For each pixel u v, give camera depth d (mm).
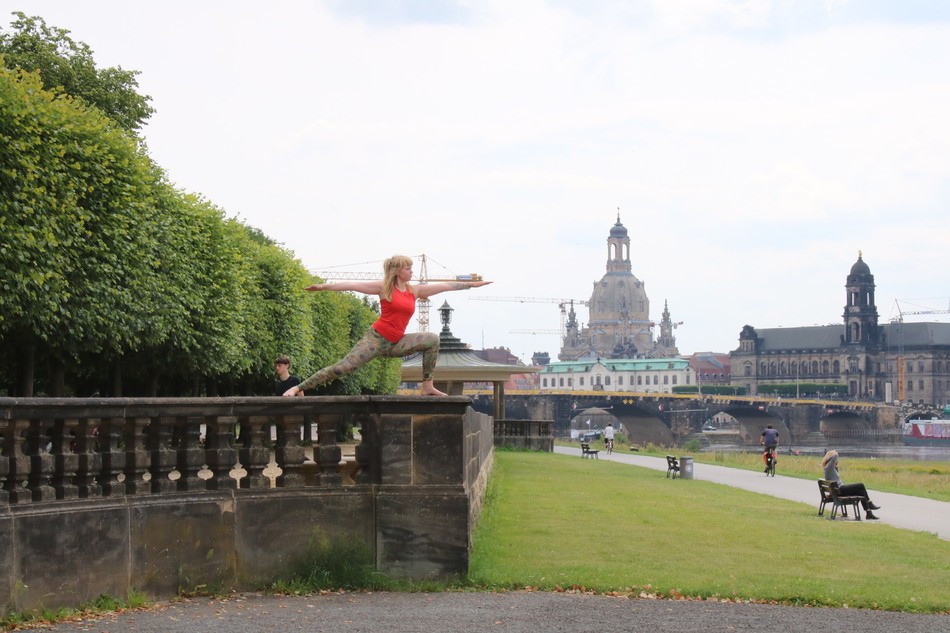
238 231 55594
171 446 17531
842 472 67938
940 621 16219
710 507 36812
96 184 34375
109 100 60969
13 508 13453
